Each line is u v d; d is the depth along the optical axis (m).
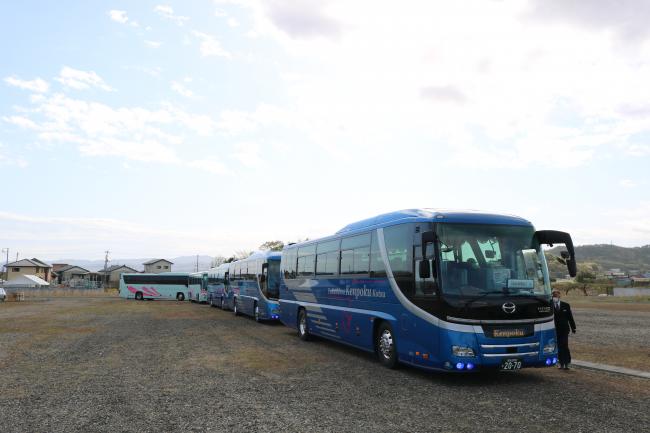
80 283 114.50
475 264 9.23
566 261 9.52
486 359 8.62
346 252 13.54
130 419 6.72
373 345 11.62
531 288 9.23
